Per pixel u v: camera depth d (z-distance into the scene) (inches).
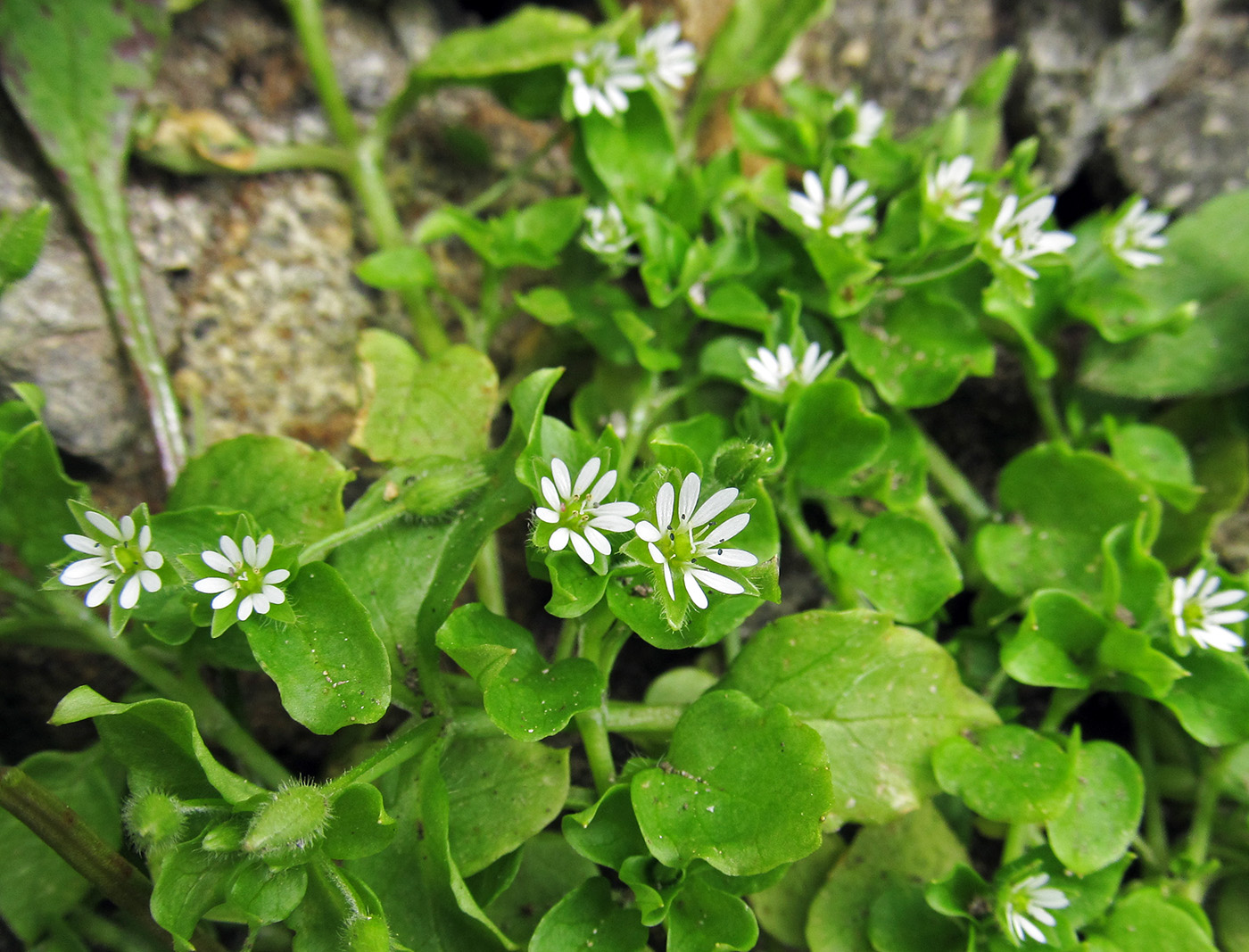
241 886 2.6
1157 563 3.4
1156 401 4.4
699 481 2.8
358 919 2.6
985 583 3.9
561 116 4.3
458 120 4.7
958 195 3.9
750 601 3.0
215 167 4.2
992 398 4.6
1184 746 3.8
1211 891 3.8
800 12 4.4
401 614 3.2
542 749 3.1
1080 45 4.9
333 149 4.3
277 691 4.0
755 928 2.8
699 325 4.3
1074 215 5.1
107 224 3.9
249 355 4.2
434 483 3.2
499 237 4.0
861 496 4.1
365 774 2.8
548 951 2.9
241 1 4.3
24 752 4.0
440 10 4.8
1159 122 4.8
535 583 4.3
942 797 3.7
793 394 3.6
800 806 2.8
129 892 2.9
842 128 4.3
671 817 2.8
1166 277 4.2
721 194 4.1
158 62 3.9
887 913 3.3
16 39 3.7
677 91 4.9
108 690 4.0
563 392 4.4
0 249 3.1
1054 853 3.2
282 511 3.2
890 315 4.1
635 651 4.2
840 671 3.3
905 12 5.0
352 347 4.4
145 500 4.1
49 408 3.8
